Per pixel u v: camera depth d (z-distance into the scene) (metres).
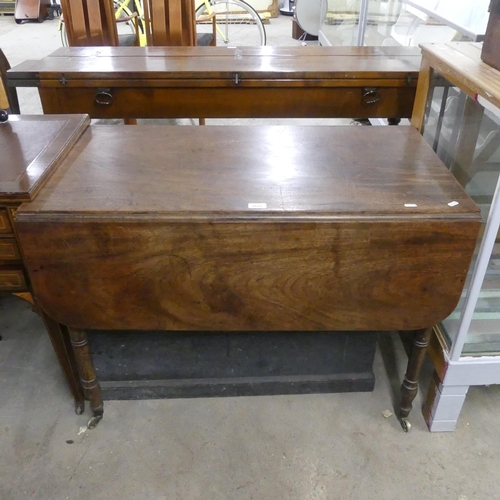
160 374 1.52
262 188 1.15
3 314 1.88
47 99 2.02
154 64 2.06
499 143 1.17
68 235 1.07
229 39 5.36
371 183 1.17
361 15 3.32
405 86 1.93
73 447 1.40
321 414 1.49
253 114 2.04
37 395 1.56
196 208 1.07
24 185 1.10
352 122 3.33
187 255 1.10
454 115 1.42
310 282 1.14
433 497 1.27
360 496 1.28
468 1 1.60
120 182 1.17
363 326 1.22
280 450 1.39
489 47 1.24
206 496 1.28
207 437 1.43
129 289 1.15
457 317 1.28
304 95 1.98
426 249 1.08
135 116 2.06
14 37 5.45
